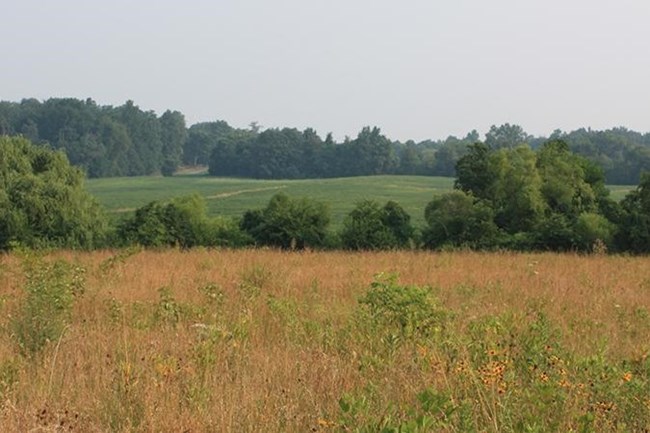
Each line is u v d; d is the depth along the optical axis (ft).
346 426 21.80
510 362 28.07
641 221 123.24
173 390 26.94
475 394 24.81
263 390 27.04
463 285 58.80
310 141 479.00
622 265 85.20
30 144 137.69
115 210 281.13
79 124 498.69
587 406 24.06
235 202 306.55
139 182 430.61
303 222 127.24
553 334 34.96
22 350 33.96
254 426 23.54
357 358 31.60
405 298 38.75
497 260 88.99
